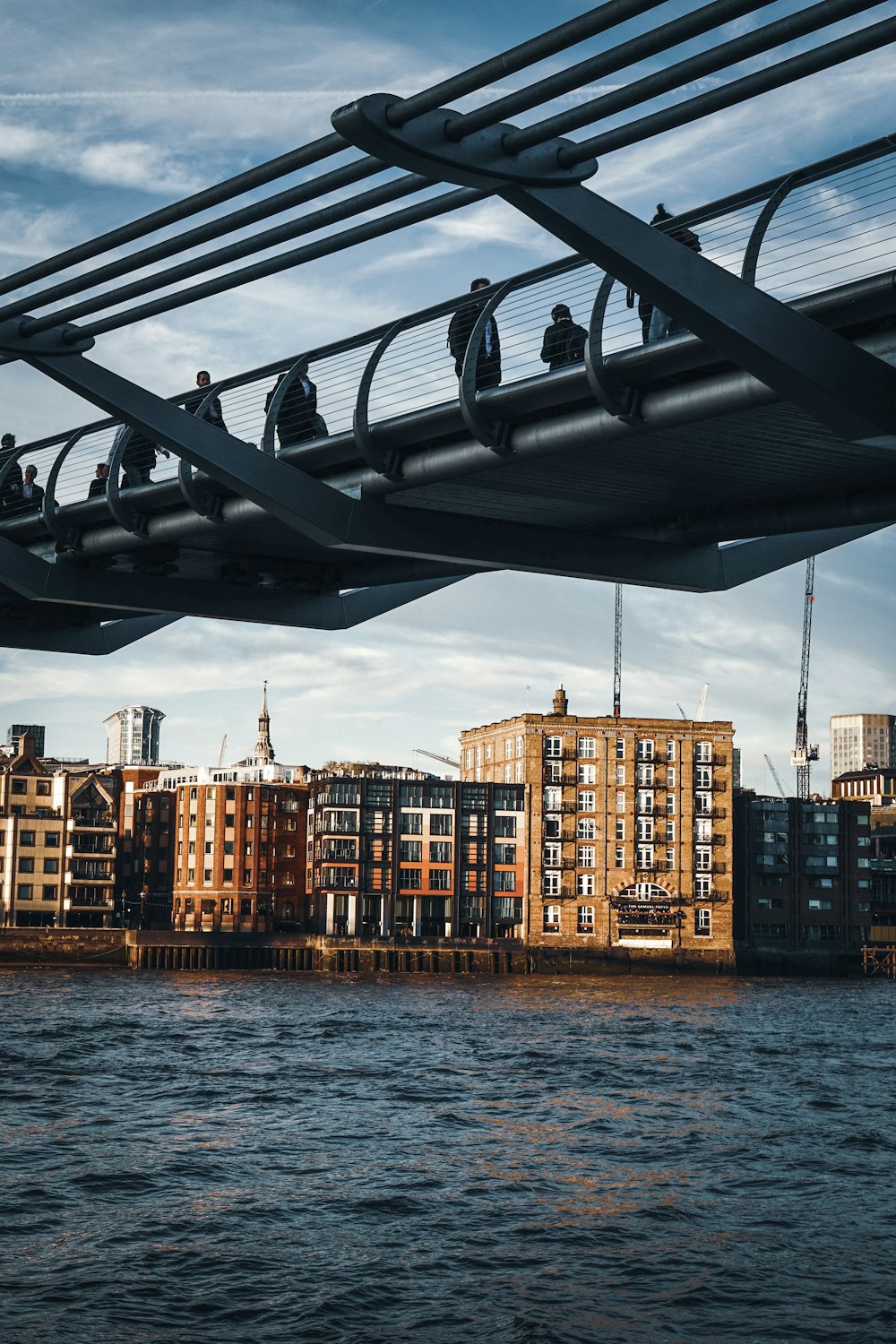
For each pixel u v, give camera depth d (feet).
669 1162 132.46
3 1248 98.07
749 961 554.46
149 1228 104.01
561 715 549.95
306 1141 140.97
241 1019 288.92
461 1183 121.49
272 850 584.40
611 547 128.47
